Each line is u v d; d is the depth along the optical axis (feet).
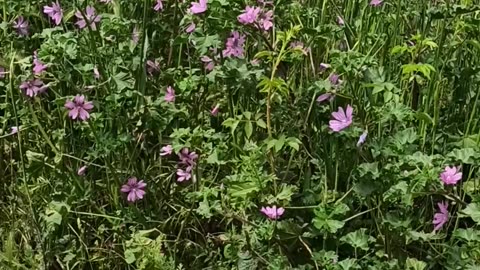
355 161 2.33
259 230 2.22
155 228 2.52
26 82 2.68
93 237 2.68
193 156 2.45
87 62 2.67
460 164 2.26
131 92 2.55
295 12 2.63
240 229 2.52
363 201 2.35
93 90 2.67
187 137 2.42
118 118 2.56
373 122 2.39
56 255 2.61
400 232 2.23
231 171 2.54
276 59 2.39
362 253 2.31
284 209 2.26
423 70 2.35
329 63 2.55
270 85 2.28
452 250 2.20
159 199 2.67
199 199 2.44
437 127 2.60
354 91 2.36
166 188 2.68
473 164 2.20
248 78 2.44
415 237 2.21
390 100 2.31
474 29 2.61
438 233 2.34
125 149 2.64
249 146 2.32
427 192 2.12
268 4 2.63
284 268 2.19
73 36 2.61
